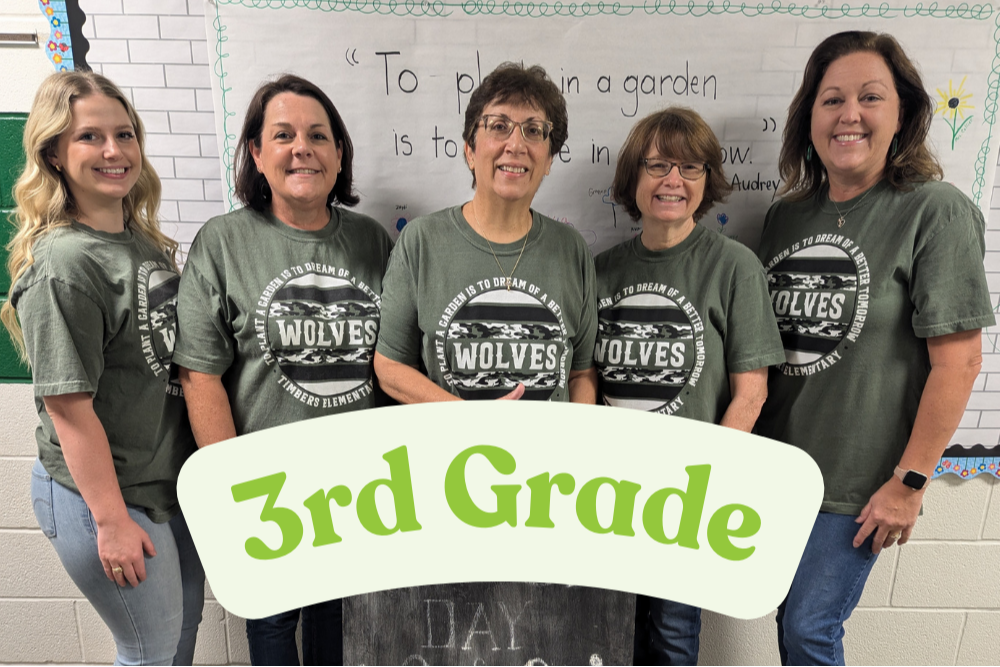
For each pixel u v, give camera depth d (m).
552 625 1.24
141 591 1.23
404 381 1.25
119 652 1.30
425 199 1.46
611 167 1.45
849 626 1.78
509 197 1.16
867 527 1.30
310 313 1.25
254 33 1.35
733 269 1.25
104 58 1.37
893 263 1.22
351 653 1.26
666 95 1.41
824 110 1.24
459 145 1.42
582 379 1.36
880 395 1.27
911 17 1.37
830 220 1.29
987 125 1.43
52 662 1.77
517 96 1.14
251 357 1.26
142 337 1.19
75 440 1.12
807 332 1.31
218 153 1.42
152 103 1.40
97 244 1.13
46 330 1.07
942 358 1.21
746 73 1.40
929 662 1.77
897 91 1.20
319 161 1.19
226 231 1.25
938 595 1.73
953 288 1.18
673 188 1.20
